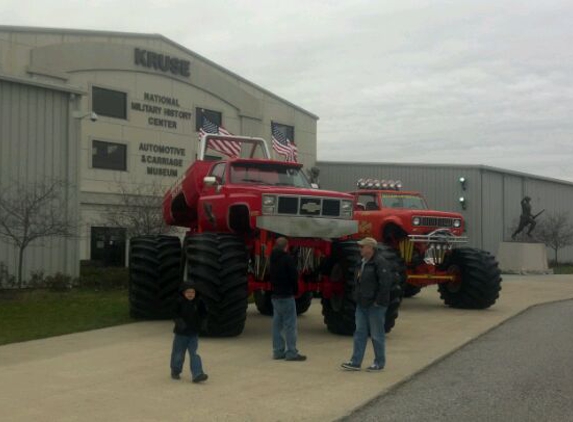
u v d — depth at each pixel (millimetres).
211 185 11070
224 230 11414
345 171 37219
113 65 28375
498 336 11094
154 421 6199
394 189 16781
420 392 7328
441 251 15195
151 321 12516
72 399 6945
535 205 40719
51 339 10531
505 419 6270
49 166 18656
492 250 35719
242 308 10344
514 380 7820
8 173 17891
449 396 7133
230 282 10203
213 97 32500
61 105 18969
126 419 6258
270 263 9133
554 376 7992
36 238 18062
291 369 8445
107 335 10930
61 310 13734
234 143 14047
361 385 7617
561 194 44062
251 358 9102
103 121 28047
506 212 37312
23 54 25766
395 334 11242
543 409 6582
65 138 19016
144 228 23109
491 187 35875
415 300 17156
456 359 9148
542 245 29969
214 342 10258
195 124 31578
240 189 10781
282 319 9023
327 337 11062
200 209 11953
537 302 16375
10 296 16172
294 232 10359
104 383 7641
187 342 7746
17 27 25547
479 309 14945
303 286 10922
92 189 27469
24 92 18250
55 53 26594
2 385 7523
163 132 30250
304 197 10484
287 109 36406
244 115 33812
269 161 11719
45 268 18578
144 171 29469
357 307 8445
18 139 18094
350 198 10852
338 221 10625
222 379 7879
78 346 9922
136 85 29234
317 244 10922
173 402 6859
